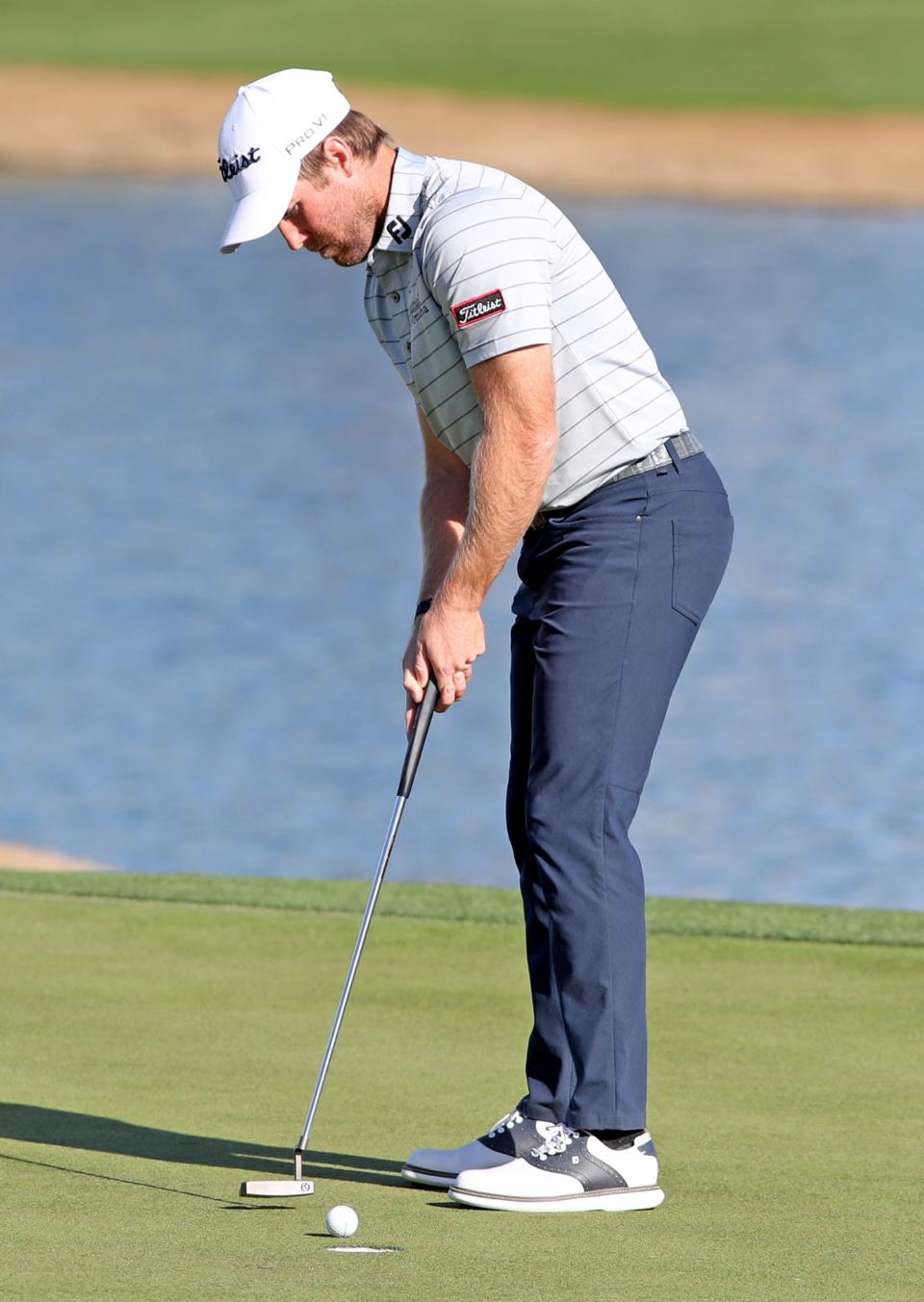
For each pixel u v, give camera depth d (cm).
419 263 1305
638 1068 1310
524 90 15438
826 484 7775
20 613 6041
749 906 2453
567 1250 1160
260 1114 1495
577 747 1318
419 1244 1170
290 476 8319
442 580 1440
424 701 1341
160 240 14188
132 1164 1345
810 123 15150
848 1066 1656
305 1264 1111
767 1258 1141
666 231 13975
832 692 5000
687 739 4572
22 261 13562
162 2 17962
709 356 10575
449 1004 1881
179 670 5403
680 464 1340
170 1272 1089
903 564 6512
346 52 16212
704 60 16400
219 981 1972
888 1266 1122
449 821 3994
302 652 5622
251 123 1305
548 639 1334
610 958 1308
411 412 9944
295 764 4488
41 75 15875
